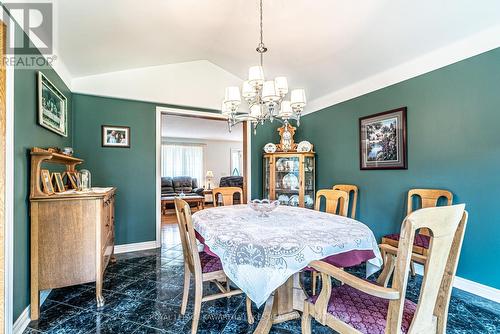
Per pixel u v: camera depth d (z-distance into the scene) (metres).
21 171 1.75
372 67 2.91
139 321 1.81
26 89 1.84
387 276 1.50
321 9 2.23
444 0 1.88
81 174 2.64
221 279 1.77
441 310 1.15
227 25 2.68
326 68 3.19
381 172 3.00
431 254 0.97
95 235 2.04
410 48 2.46
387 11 2.09
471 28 2.07
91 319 1.83
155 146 3.61
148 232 3.55
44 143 2.19
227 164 9.22
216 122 5.99
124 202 3.40
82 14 1.97
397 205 2.81
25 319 1.76
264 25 2.59
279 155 4.00
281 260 1.25
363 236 1.45
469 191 2.19
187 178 8.07
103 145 3.29
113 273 2.66
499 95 1.99
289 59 3.19
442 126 2.38
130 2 1.99
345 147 3.51
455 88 2.27
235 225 1.61
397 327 0.97
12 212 1.59
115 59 2.95
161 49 3.04
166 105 3.67
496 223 2.02
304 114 4.32
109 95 3.27
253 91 2.04
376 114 3.03
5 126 1.54
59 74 2.61
